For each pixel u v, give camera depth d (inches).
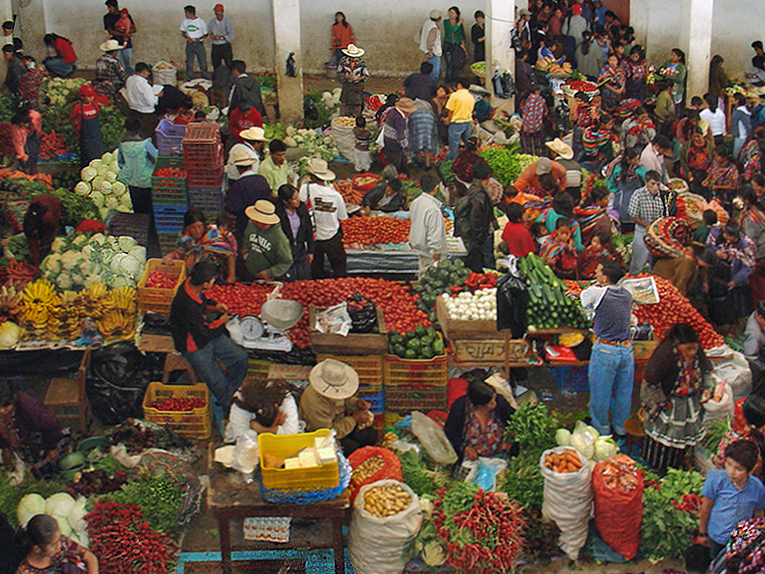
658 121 636.1
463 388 326.3
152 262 355.6
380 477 271.7
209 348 312.3
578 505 263.0
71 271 338.3
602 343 307.1
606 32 740.0
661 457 294.7
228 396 319.0
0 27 601.9
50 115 548.4
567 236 373.1
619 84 666.2
